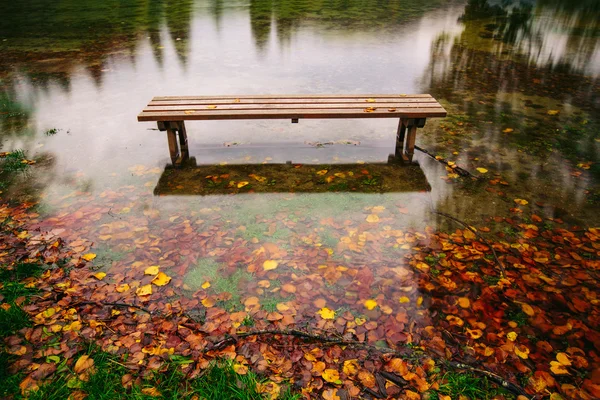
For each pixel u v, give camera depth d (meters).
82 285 2.95
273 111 4.43
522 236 3.49
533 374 2.36
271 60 8.55
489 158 4.73
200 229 3.58
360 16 12.77
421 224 3.65
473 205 3.91
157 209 3.86
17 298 2.81
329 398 2.21
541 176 4.37
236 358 2.44
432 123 5.65
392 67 8.06
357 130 5.57
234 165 4.66
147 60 8.55
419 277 3.06
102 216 3.74
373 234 3.52
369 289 2.95
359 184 4.27
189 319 2.71
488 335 2.60
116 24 11.82
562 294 2.91
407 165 4.63
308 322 2.69
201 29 11.23
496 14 13.07
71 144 5.13
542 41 9.90
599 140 5.12
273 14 13.12
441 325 2.67
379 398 2.22
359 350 2.49
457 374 2.35
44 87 7.06
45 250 3.28
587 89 6.86
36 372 2.33
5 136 5.32
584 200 3.96
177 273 3.09
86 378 2.30
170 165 4.67
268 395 2.21
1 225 3.57
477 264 3.18
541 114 5.90
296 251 3.32
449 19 12.34
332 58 8.66
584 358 2.46
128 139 5.28
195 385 2.27
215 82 7.26
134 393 2.21
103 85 7.16
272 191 4.15
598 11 13.37
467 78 7.44
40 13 13.35
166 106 4.59
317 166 4.64
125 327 2.63
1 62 8.38
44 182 4.29
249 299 2.87
